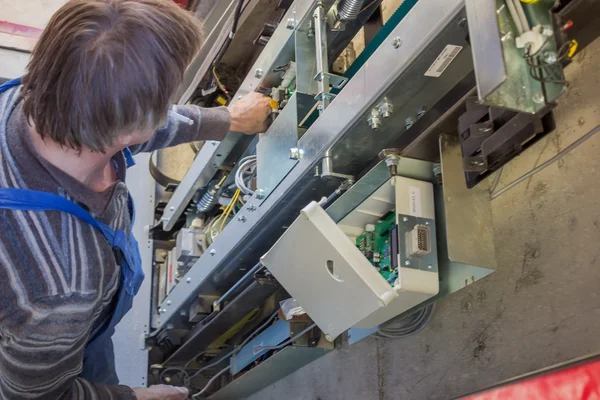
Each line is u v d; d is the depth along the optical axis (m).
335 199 1.57
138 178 3.04
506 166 1.42
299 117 1.60
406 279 1.32
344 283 1.35
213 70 2.33
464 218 1.33
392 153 1.34
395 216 1.43
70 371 1.15
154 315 2.86
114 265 1.12
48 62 0.88
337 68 1.81
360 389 1.88
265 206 1.72
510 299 1.37
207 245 2.47
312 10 1.59
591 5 0.99
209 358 2.88
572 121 1.28
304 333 2.00
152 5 0.93
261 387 2.48
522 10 0.90
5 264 0.97
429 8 1.14
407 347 1.69
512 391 1.14
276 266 1.50
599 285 1.18
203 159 2.23
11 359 1.05
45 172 1.00
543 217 1.32
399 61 1.21
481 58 0.90
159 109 0.93
